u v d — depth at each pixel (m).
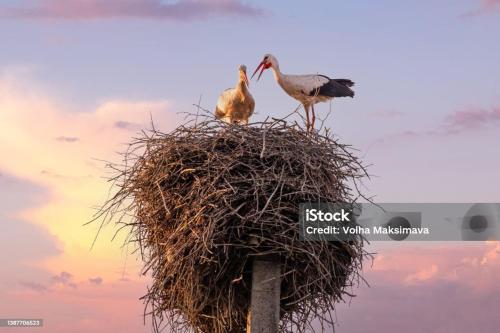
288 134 9.07
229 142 8.99
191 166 8.91
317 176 8.80
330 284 8.91
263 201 8.60
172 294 9.16
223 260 8.89
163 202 8.98
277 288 8.80
